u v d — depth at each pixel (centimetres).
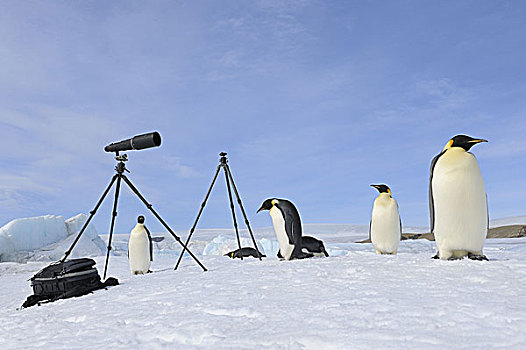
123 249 1830
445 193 411
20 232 1564
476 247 420
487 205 416
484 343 182
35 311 390
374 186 626
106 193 527
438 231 430
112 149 527
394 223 599
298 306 270
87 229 1739
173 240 2061
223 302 304
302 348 192
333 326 218
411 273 363
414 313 231
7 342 274
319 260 534
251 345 204
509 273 337
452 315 223
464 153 413
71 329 288
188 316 275
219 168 669
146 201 567
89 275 477
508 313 221
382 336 196
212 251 1573
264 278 403
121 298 386
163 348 217
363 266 420
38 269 1099
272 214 620
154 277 552
